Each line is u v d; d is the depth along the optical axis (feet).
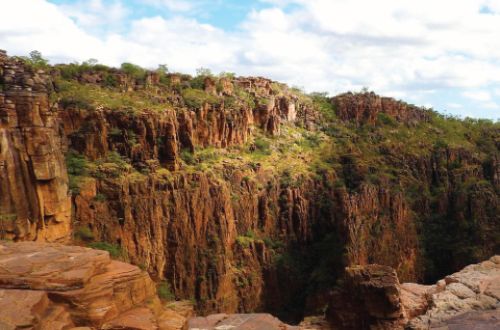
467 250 273.13
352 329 103.14
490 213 291.99
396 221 270.26
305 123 315.99
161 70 244.42
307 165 275.39
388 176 286.46
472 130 375.66
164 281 184.85
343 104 345.31
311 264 246.47
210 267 200.64
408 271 266.36
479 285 78.48
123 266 67.31
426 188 304.91
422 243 284.20
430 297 83.46
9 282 58.90
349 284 106.32
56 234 141.49
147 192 181.06
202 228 203.21
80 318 57.47
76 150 173.68
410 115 364.38
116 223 168.35
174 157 195.93
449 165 322.55
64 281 59.41
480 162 328.70
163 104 207.72
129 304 63.77
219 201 212.43
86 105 178.29
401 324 95.76
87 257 65.67
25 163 132.46
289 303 231.71
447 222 296.10
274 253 238.68
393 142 319.27
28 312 53.52
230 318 88.17
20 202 129.08
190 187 198.90
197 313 190.90
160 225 184.85
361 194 258.98
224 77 278.26
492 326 65.46
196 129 224.33
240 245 223.10
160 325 62.80
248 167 243.60
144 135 187.73
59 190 142.82
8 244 72.18
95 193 167.63
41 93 139.64
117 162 177.78
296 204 255.91
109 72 213.25
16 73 137.28
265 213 244.42
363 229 247.29
